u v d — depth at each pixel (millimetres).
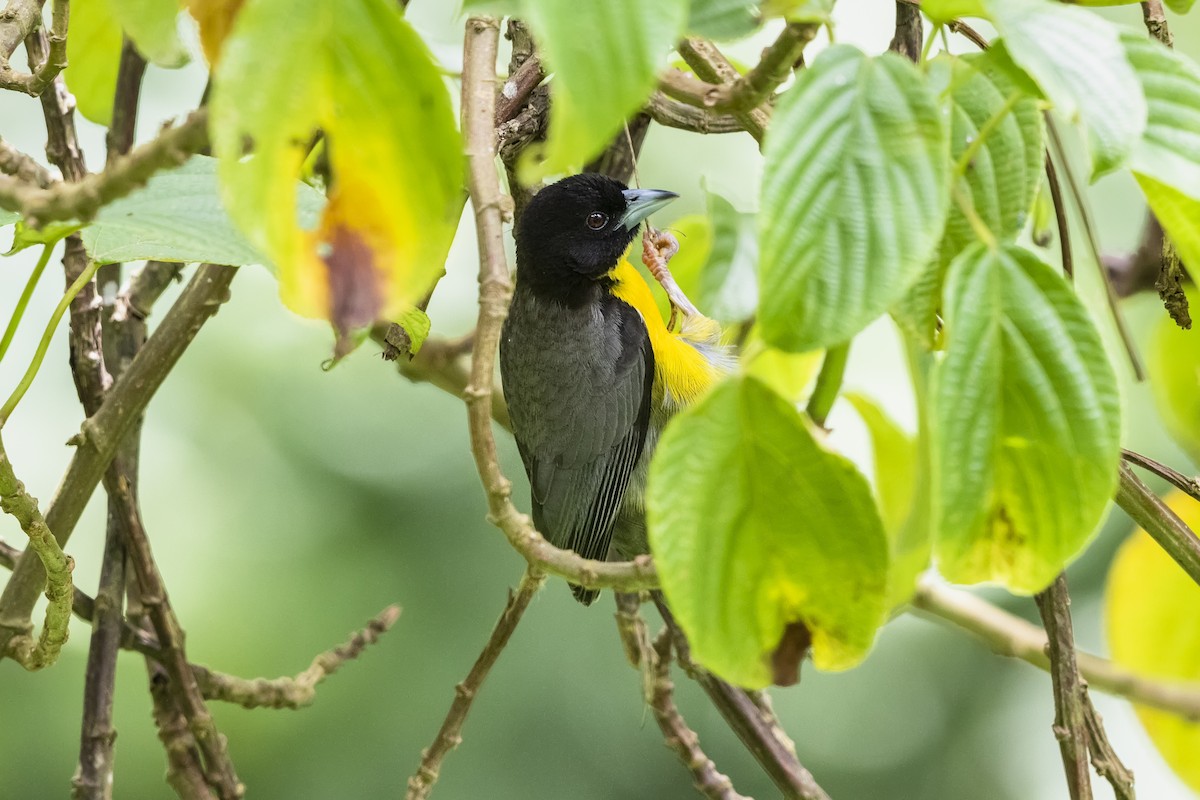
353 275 2629
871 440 7047
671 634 6738
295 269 2564
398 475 12414
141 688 11867
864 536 3219
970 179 3963
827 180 2947
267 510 12148
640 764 12070
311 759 11875
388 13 2498
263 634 11781
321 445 12367
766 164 2939
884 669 12914
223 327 12336
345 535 12148
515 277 9242
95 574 11398
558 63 2252
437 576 12227
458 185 2654
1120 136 2850
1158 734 6742
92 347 6207
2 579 10875
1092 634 11688
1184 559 5238
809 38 3246
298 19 2475
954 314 3188
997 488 3332
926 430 5230
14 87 5320
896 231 2920
